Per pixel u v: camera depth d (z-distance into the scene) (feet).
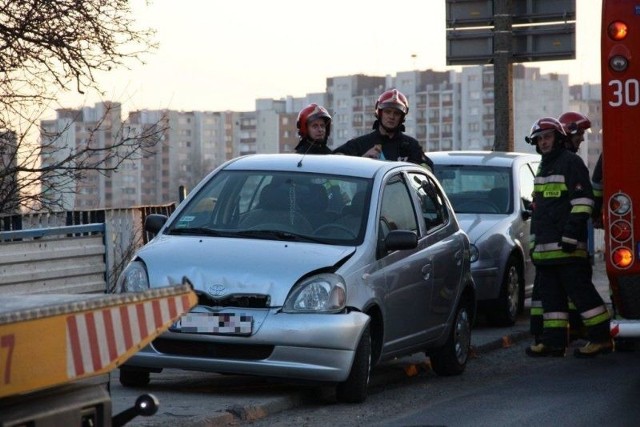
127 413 20.61
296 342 34.09
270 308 34.45
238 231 37.42
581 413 34.86
